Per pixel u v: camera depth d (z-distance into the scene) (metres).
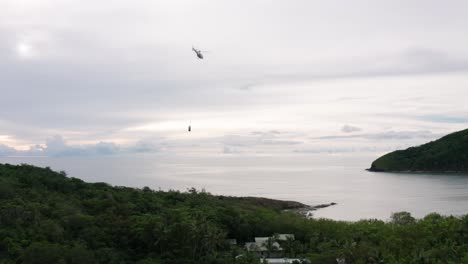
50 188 122.31
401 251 92.12
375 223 123.25
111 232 96.38
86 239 91.06
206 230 95.31
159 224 94.94
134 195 128.88
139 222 97.94
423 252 86.50
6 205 97.12
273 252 105.56
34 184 120.62
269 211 142.25
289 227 120.50
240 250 102.25
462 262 82.12
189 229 93.25
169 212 107.81
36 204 102.31
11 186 112.31
